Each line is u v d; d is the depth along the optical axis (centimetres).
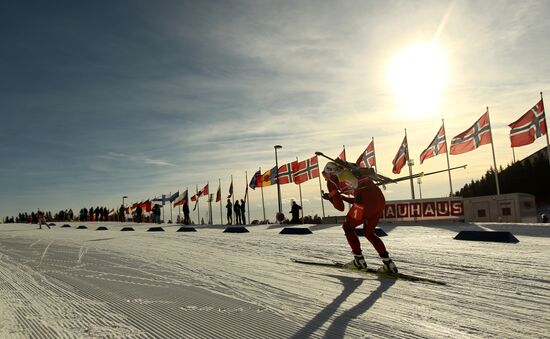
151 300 510
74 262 915
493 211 2542
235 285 607
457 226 1962
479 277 653
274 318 425
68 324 403
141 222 4391
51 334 371
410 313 445
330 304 486
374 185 719
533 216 2586
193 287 594
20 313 447
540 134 2353
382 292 551
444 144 2916
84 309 465
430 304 485
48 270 789
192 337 364
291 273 714
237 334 372
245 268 781
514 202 2458
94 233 2288
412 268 755
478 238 1222
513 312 450
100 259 966
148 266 827
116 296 535
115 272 748
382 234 1461
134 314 441
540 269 712
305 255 988
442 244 1147
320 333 375
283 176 3694
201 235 1817
